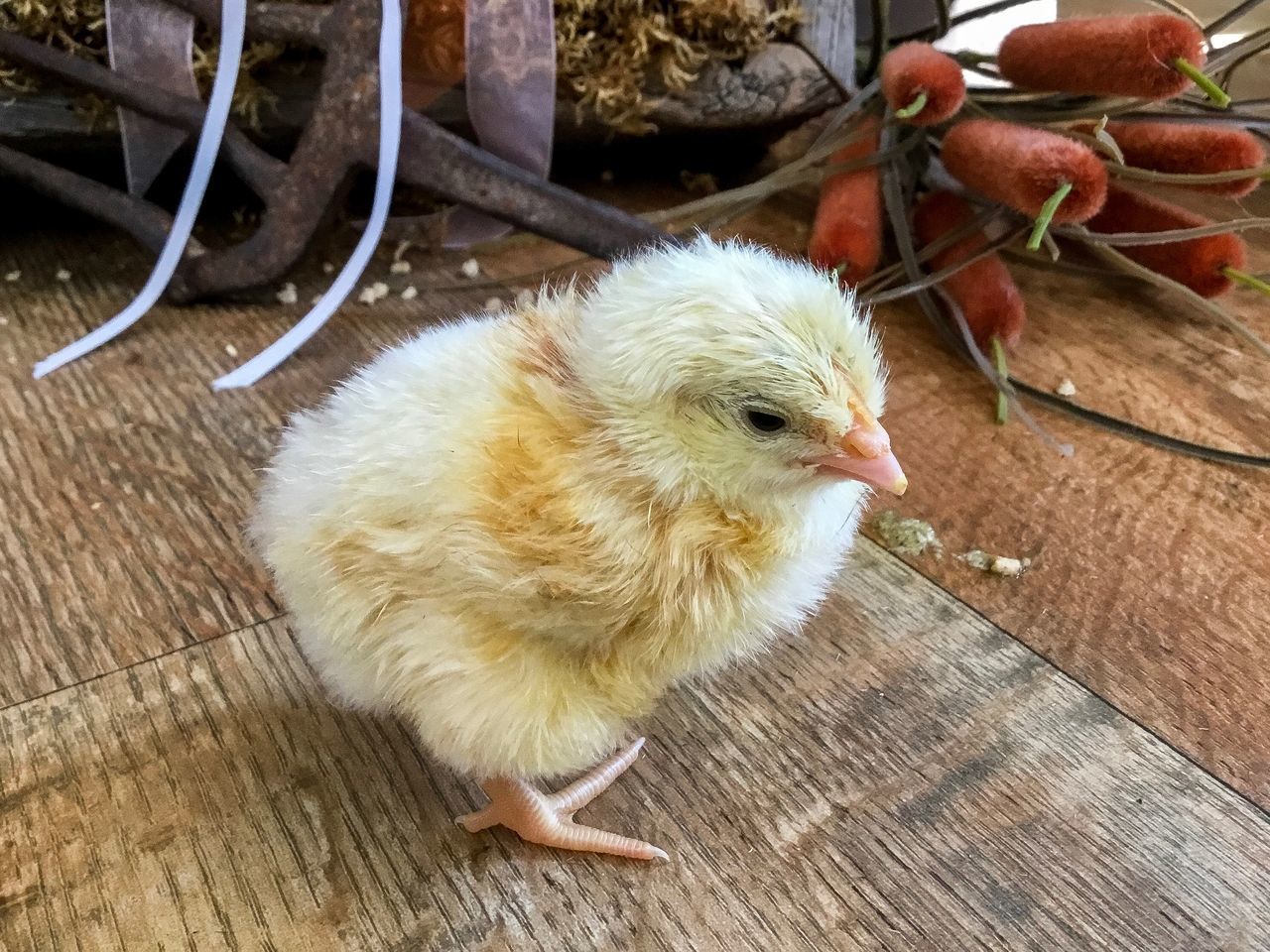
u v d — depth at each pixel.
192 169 0.22
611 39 0.24
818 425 0.10
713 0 0.24
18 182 0.24
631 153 0.31
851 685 0.15
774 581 0.12
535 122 0.24
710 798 0.13
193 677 0.15
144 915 0.12
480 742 0.11
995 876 0.12
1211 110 0.24
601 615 0.11
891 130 0.25
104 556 0.17
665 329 0.10
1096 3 0.30
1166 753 0.14
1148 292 0.26
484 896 0.12
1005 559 0.17
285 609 0.16
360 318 0.24
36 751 0.14
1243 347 0.24
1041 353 0.24
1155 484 0.19
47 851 0.12
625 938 0.12
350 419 0.12
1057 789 0.14
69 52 0.22
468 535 0.10
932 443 0.20
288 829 0.13
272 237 0.23
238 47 0.21
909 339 0.24
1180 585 0.17
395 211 0.28
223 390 0.21
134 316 0.22
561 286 0.18
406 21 0.23
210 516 0.18
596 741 0.12
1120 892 0.12
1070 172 0.19
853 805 0.13
